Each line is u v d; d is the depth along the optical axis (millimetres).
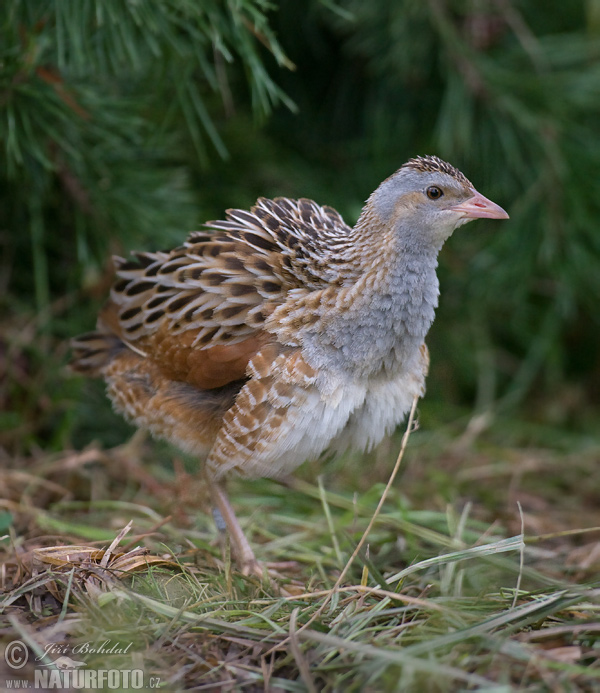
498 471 11922
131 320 9133
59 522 9414
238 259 8438
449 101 12414
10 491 10305
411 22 12484
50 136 10992
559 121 12773
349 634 6883
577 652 6496
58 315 12156
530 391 14508
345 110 13703
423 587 8070
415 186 8188
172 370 8742
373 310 8133
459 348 13633
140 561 8008
